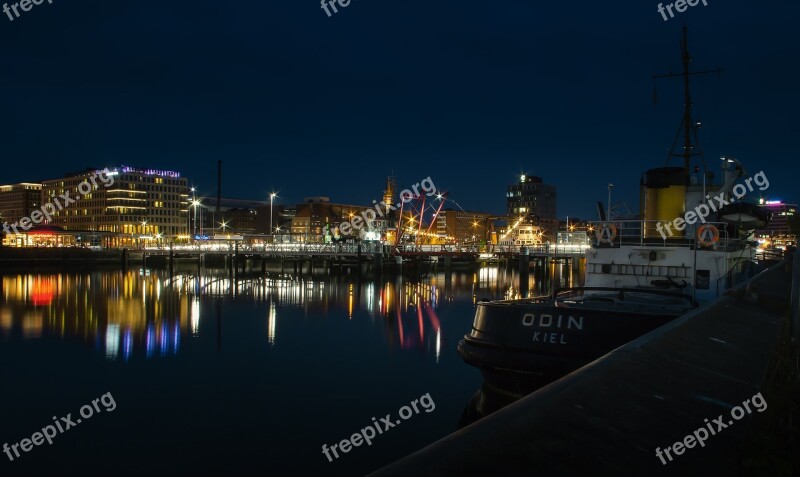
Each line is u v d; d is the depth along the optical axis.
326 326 41.69
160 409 21.09
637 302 15.67
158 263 145.25
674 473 3.03
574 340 14.40
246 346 33.41
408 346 33.44
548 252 94.00
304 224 185.12
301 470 15.70
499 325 15.56
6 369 27.56
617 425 3.49
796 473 3.65
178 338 36.28
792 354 6.46
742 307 9.80
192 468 15.91
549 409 3.56
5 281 89.62
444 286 83.38
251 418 20.03
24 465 16.16
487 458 2.79
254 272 115.62
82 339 35.94
